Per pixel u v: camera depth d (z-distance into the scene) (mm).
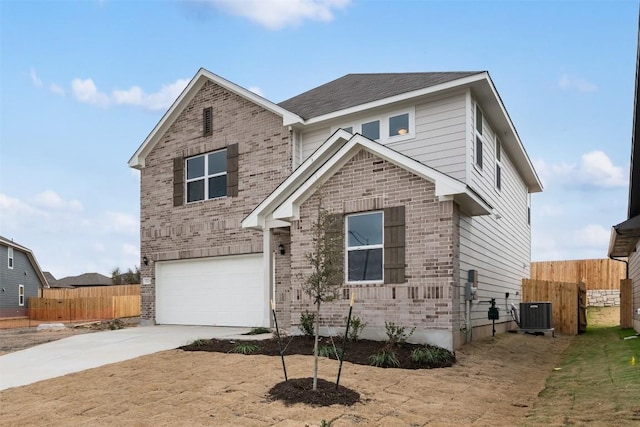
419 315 9539
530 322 14805
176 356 9195
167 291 16500
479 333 12508
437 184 9398
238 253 14766
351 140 10414
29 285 33438
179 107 16516
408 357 8477
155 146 17172
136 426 5352
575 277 23531
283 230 13133
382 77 15992
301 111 14734
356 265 10500
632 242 14812
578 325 15523
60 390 7051
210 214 15539
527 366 9148
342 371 7512
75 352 10305
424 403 6105
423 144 12305
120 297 29750
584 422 4980
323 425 4934
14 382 7758
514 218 18016
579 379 7512
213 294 15422
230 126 15359
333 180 10836
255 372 7488
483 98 12539
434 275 9469
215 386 6770
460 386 7027
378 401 6086
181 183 16312
